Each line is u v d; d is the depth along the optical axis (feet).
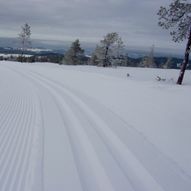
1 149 24.77
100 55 200.75
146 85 61.72
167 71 147.02
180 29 83.56
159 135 27.81
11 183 19.16
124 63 259.19
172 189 18.60
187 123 30.17
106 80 73.26
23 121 33.78
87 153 24.36
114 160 22.97
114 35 197.77
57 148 25.34
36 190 18.38
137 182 19.62
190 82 100.27
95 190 18.62
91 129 30.96
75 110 39.99
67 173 20.74
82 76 84.43
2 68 114.32
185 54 85.92
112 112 38.52
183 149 24.22
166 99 42.80
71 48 236.84
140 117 34.30
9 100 46.73
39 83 70.59
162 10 83.20
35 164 22.06
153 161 22.56
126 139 27.43
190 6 80.69
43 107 41.88
